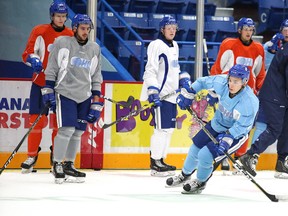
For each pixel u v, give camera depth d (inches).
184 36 1123.3
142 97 764.0
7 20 916.0
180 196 607.8
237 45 795.4
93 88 708.0
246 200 591.8
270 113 761.0
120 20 994.1
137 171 812.0
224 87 599.2
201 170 614.9
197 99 839.1
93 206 539.5
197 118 617.9
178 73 772.6
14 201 559.5
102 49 991.6
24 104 799.7
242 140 603.2
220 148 587.2
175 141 837.8
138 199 584.7
